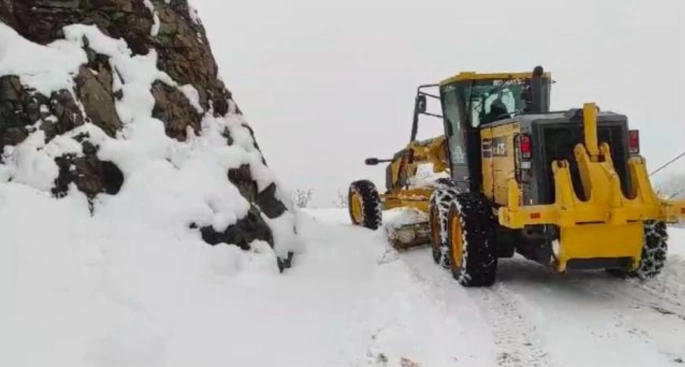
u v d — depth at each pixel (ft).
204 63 25.34
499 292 21.89
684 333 17.25
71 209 17.79
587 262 19.75
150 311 15.78
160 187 19.52
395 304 19.83
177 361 14.39
